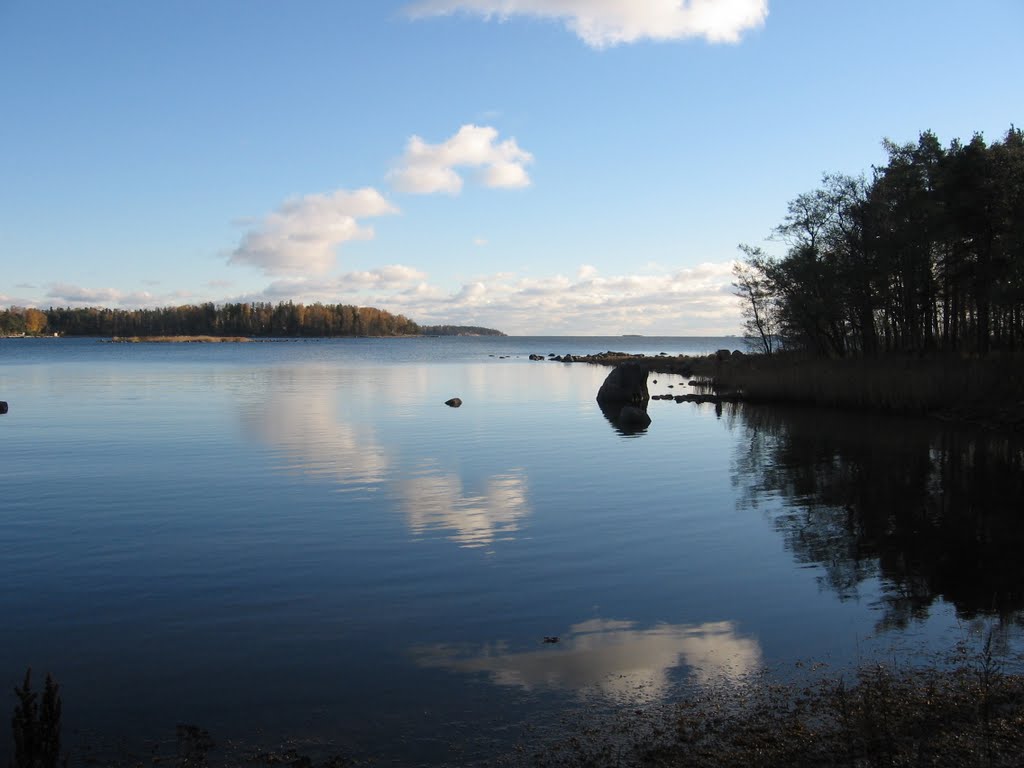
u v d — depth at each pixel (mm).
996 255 34250
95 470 19453
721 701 6852
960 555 11758
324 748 6129
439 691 7105
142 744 6211
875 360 41062
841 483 18062
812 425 30469
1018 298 31125
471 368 80875
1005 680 7129
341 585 10352
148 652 8070
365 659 7855
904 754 5801
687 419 33281
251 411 34531
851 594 9930
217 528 13562
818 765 5711
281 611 9328
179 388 48281
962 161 34438
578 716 6609
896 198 43156
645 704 6820
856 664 7629
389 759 5949
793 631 8602
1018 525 13766
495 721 6527
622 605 9547
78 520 14148
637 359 98938
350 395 43781
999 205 32906
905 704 6652
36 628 8781
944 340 44594
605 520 14258
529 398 43250
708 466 20531
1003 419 29078
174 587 10289
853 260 44281
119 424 29359
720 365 64875
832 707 6648
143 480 18109
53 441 24672
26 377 59125
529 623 8922
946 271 40281
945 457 22016
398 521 14109
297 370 72688
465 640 8383
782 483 18078
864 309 45125
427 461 21156
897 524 13891
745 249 50406
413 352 140375
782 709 6656
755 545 12469
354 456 21938
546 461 21281
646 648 8141
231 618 9086
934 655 7836
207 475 18797
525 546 12375
